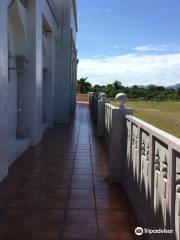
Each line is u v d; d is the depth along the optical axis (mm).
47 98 15922
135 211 5410
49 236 4621
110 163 7145
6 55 7172
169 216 3518
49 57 15688
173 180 3420
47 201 5961
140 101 56688
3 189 6602
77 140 12805
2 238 4539
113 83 61969
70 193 6430
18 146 9508
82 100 46562
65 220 5160
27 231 4758
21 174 7703
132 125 6000
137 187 5387
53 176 7590
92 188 6773
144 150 4957
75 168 8375
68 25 17906
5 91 7195
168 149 3543
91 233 4746
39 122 11914
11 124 10242
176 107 44688
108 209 5648
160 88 68250
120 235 4707
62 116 18531
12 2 8336
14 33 10031
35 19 10578
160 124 23625
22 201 5941
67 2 17875
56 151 10492
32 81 10859
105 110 12883
